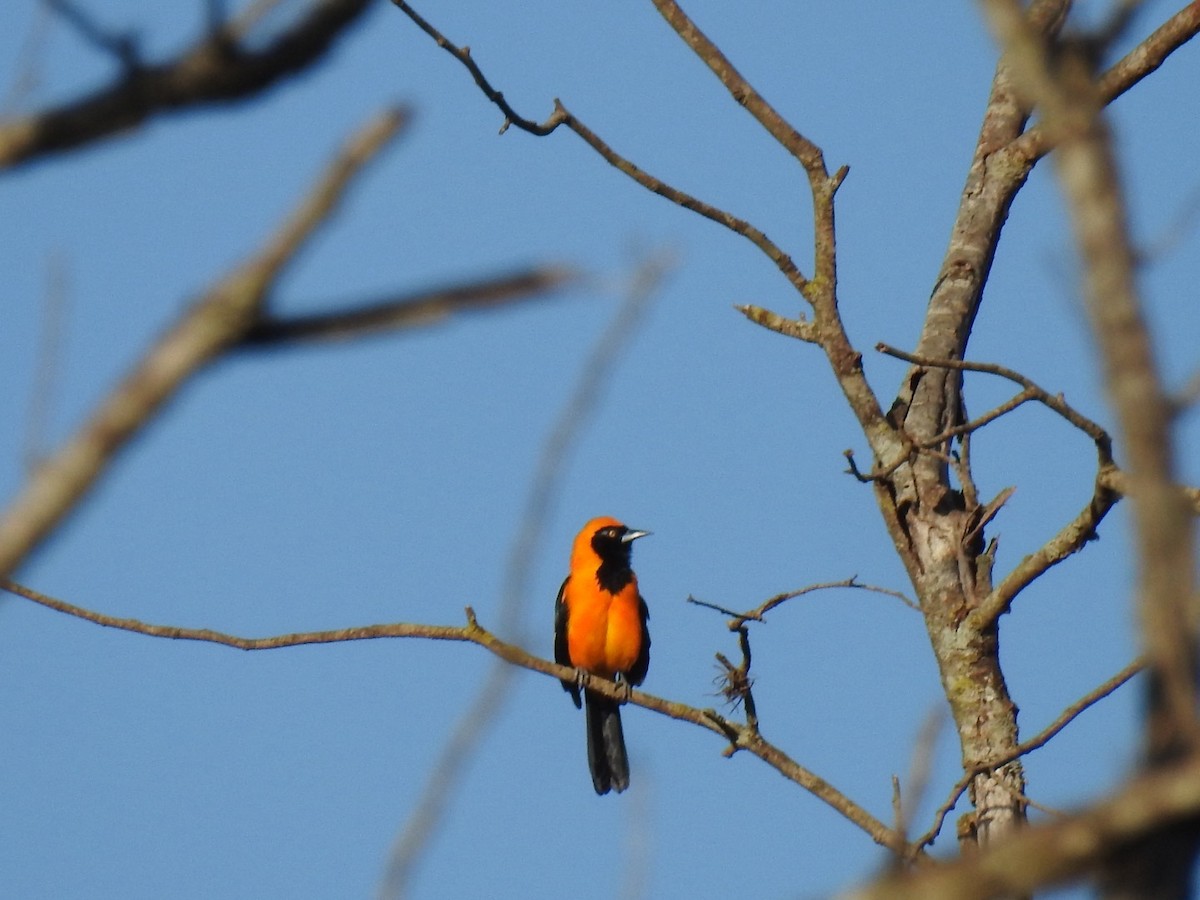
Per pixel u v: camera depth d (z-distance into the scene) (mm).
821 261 17781
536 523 6539
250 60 4613
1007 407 14445
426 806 6398
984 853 4602
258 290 4109
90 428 4078
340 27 4652
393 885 6262
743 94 18391
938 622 16406
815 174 17969
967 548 16625
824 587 15695
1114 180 4922
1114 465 14312
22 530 4012
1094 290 4879
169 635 15133
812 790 14367
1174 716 4707
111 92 4602
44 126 4582
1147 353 4840
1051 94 5031
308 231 4102
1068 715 13773
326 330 4246
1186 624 4730
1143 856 4648
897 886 4566
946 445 17375
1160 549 4789
